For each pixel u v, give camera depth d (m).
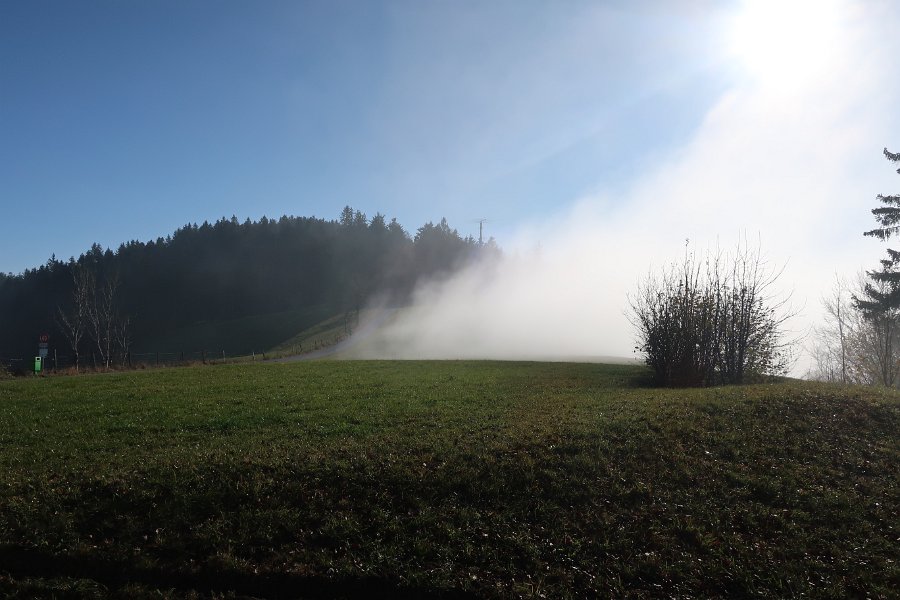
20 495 8.34
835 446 9.43
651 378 19.44
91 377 22.42
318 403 14.32
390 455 9.17
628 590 6.32
